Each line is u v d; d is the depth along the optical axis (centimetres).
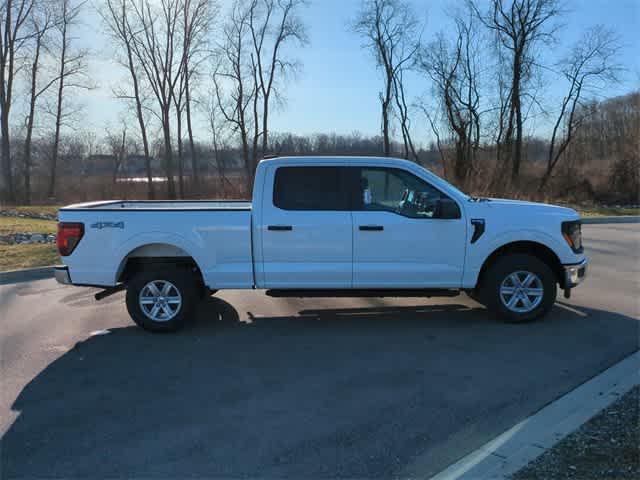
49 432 363
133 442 348
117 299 766
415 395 415
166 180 3950
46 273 954
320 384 442
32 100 3569
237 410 394
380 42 3347
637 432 324
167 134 3516
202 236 578
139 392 431
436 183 595
